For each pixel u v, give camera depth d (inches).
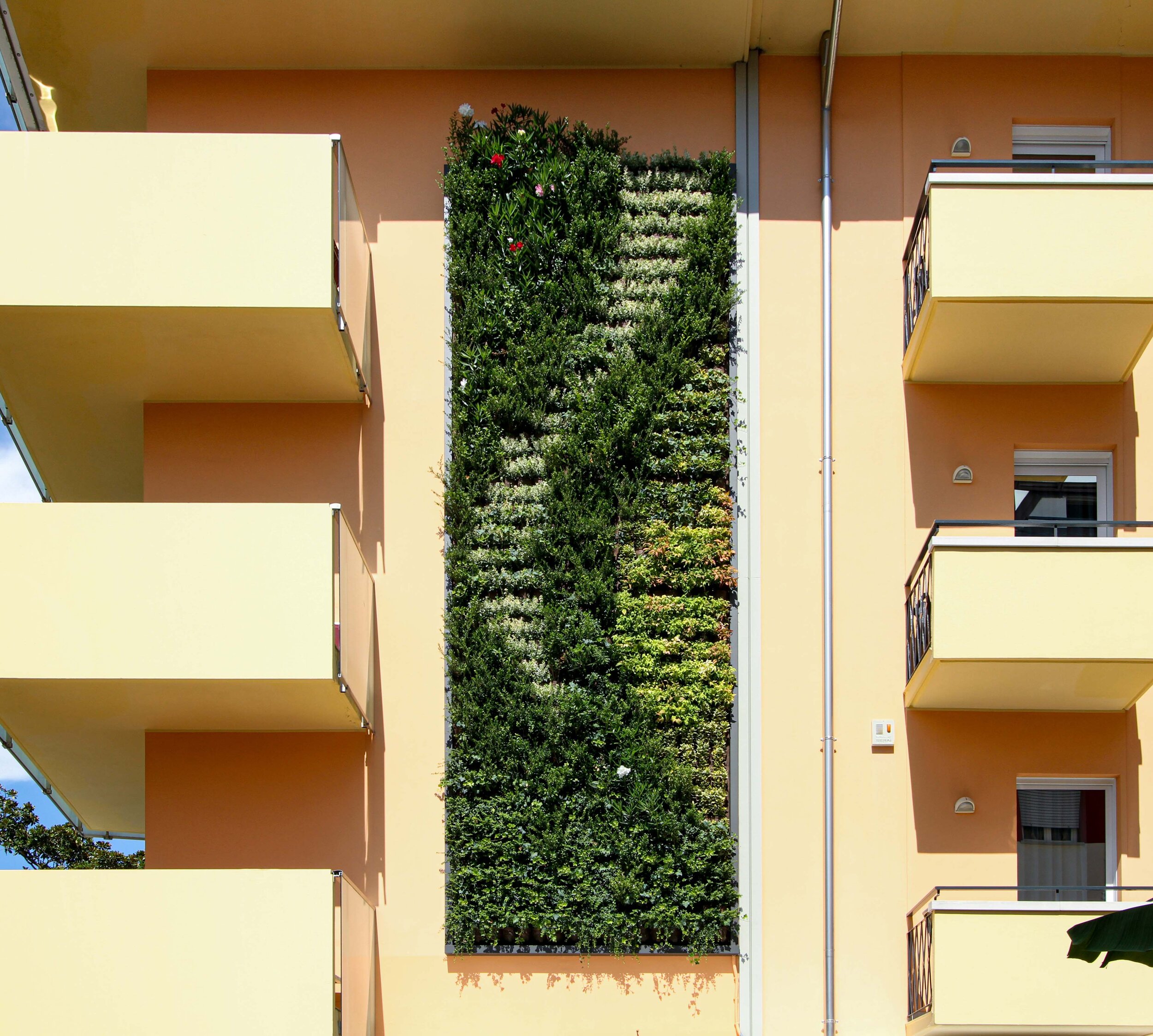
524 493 376.8
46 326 339.9
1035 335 361.7
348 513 380.8
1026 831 368.2
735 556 375.6
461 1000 348.5
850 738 365.1
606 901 348.2
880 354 389.1
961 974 315.0
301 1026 296.2
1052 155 411.5
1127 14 387.2
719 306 386.3
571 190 391.9
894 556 376.8
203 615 317.4
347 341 349.4
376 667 370.9
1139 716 365.4
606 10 383.9
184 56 402.6
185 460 382.3
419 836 360.2
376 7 381.7
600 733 358.9
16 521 319.3
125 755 386.6
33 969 299.1
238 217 333.7
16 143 334.6
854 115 403.5
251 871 304.5
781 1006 348.2
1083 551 331.0
